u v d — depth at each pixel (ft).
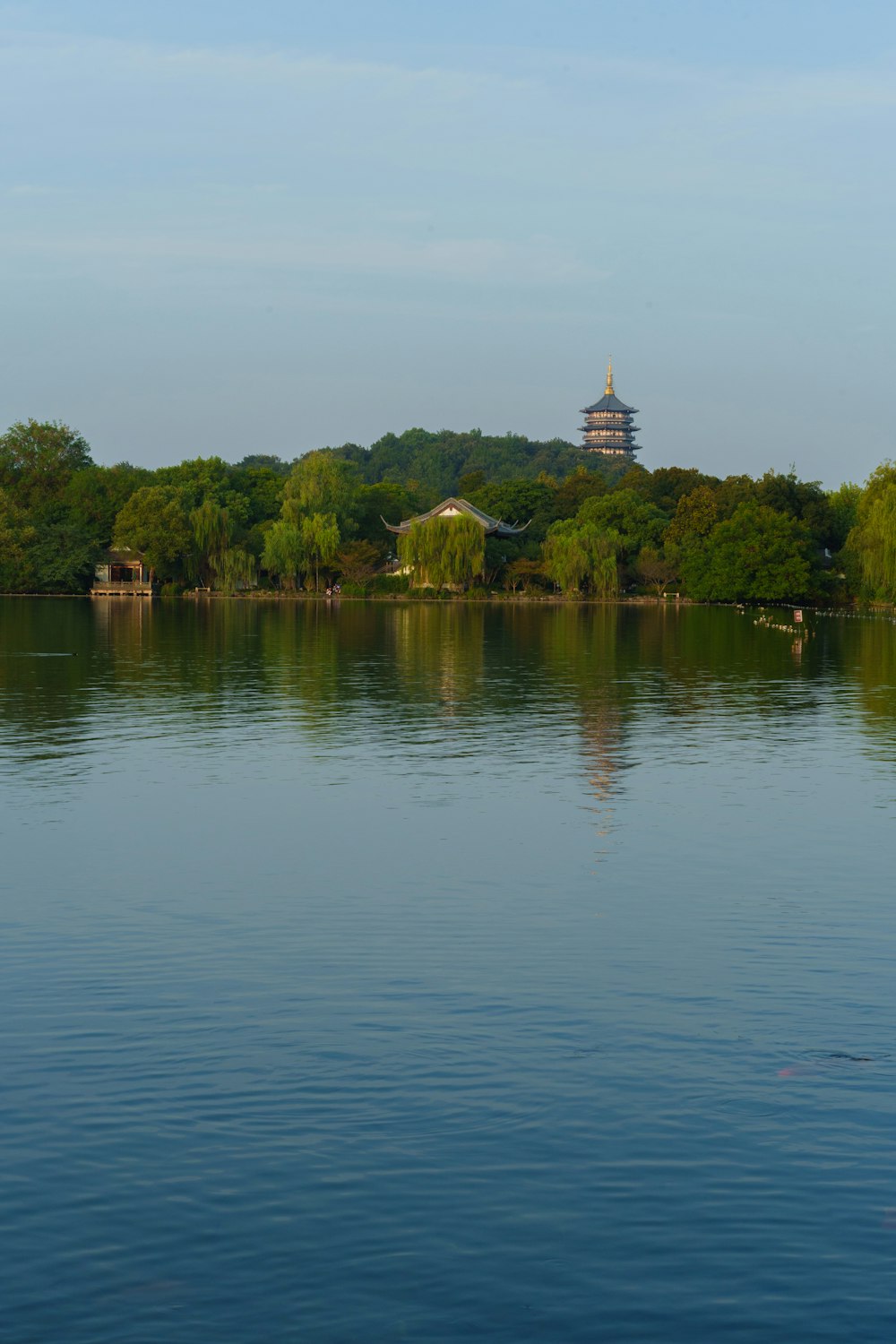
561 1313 27.58
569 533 492.95
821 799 81.20
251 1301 27.99
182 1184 32.45
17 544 460.96
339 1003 44.57
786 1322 27.32
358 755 97.91
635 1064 39.40
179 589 488.44
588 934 52.60
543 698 138.10
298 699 135.13
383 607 403.13
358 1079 38.29
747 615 373.20
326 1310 27.71
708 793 83.25
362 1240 30.04
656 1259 29.32
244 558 482.69
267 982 46.65
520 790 83.92
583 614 370.32
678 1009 44.01
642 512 524.11
